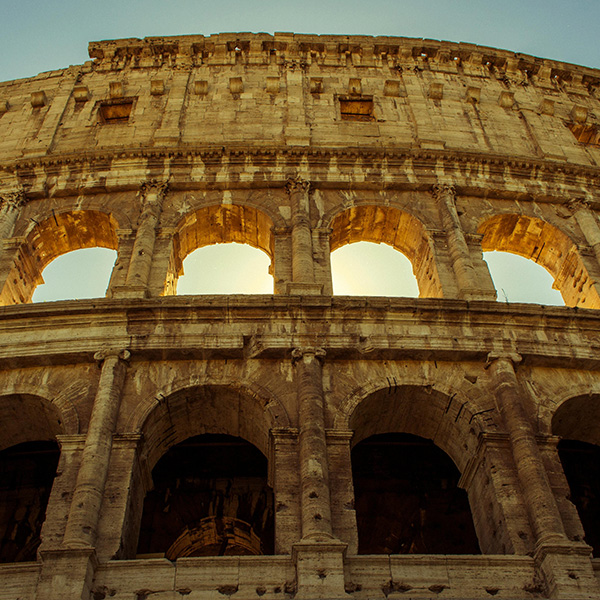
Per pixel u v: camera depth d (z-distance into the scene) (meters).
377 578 18.42
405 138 36.19
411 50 42.22
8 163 33.25
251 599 17.88
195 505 28.02
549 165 34.59
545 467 21.94
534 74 43.69
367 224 32.38
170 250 29.69
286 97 38.19
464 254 29.44
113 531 19.50
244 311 24.86
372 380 23.75
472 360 24.67
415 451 29.00
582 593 18.00
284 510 20.08
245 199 31.72
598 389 24.45
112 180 32.47
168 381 23.44
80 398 23.05
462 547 27.36
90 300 24.84
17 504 27.56
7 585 18.02
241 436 24.72
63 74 40.97
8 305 27.08
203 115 36.94
